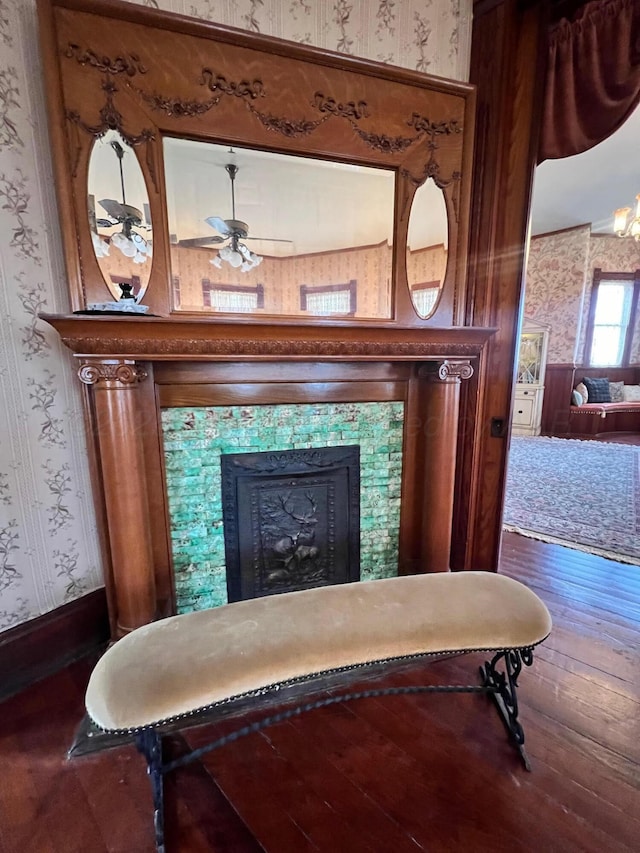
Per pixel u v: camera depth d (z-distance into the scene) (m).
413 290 1.74
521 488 3.81
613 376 6.98
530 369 6.47
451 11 1.76
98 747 1.28
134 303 1.33
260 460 1.75
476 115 1.82
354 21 1.65
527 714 1.41
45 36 1.21
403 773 1.21
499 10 1.70
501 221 1.85
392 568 2.08
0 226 1.33
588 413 6.30
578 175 3.97
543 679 1.57
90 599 1.67
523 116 1.74
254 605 1.26
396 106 1.59
